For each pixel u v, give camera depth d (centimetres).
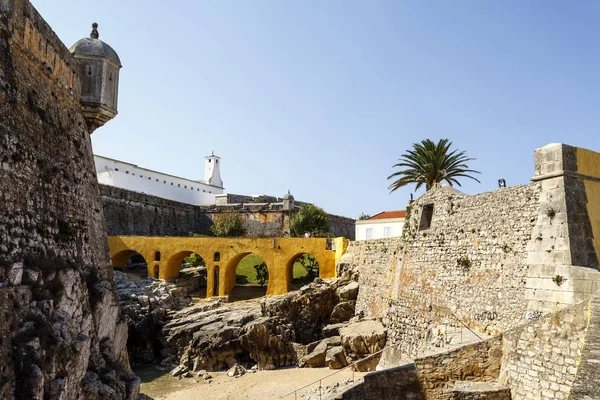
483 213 2350
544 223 1928
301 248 5241
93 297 1811
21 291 1236
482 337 2117
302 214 7181
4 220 1298
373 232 5878
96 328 1789
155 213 7719
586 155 1978
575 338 1412
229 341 4012
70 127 1973
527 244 1998
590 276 1708
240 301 5306
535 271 1923
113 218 6656
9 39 1445
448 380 1786
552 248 1866
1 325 1111
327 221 7669
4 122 1365
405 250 3038
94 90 2177
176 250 5684
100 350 1802
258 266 6047
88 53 2184
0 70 1373
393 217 5894
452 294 2455
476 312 2245
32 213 1480
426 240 2789
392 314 3036
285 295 4569
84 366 1408
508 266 2092
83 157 2078
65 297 1527
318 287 4506
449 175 4438
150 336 4488
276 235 8131
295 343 3950
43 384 1162
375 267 3966
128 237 5853
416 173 4453
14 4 1468
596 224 1905
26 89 1556
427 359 1831
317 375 3312
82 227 1920
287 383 3238
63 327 1362
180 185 9825
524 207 2069
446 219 2655
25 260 1375
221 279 5484
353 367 3064
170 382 3703
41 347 1214
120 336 2039
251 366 3962
